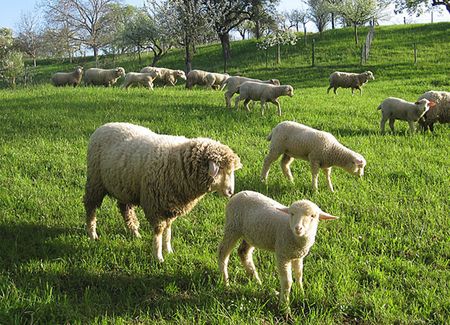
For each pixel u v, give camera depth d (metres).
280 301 3.34
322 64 19.20
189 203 3.89
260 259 3.83
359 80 11.88
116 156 3.97
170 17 21.66
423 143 6.41
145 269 3.73
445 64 16.41
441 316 3.26
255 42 26.30
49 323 3.17
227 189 3.84
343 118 7.86
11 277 3.58
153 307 3.38
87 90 10.81
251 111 8.11
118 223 4.35
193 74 13.16
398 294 3.46
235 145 6.10
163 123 7.05
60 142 6.22
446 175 5.21
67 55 38.28
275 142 5.08
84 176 5.25
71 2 32.72
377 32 23.80
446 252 3.90
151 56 27.88
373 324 3.25
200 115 7.64
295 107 8.63
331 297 3.42
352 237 4.08
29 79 24.61
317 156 4.86
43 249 3.89
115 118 7.36
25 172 5.36
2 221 4.30
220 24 22.53
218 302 3.34
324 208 4.58
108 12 33.47
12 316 3.21
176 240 4.09
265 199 3.50
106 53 33.94
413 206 4.56
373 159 5.74
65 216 4.42
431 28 22.92
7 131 6.73
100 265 3.74
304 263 3.78
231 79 8.90
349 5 25.98
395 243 4.05
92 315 3.26
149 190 3.82
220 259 3.57
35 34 34.38
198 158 3.78
